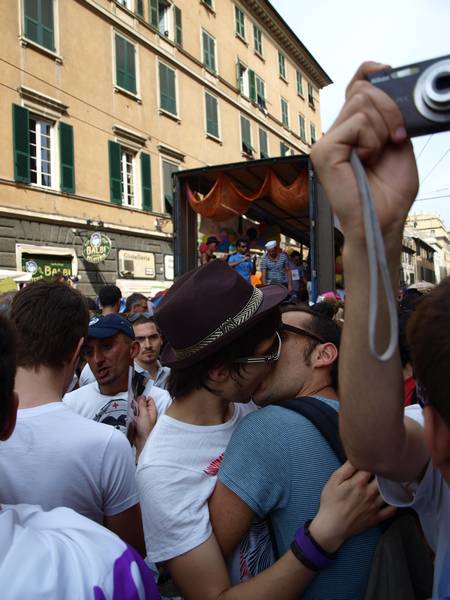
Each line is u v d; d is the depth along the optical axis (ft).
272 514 4.19
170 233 62.18
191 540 4.09
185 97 67.36
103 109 54.65
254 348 4.50
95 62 54.03
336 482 3.84
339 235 27.04
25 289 5.68
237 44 80.12
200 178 27.32
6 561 2.50
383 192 2.55
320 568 3.74
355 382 2.92
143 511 4.41
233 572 4.27
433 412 2.67
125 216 56.80
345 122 2.47
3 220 44.55
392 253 2.66
